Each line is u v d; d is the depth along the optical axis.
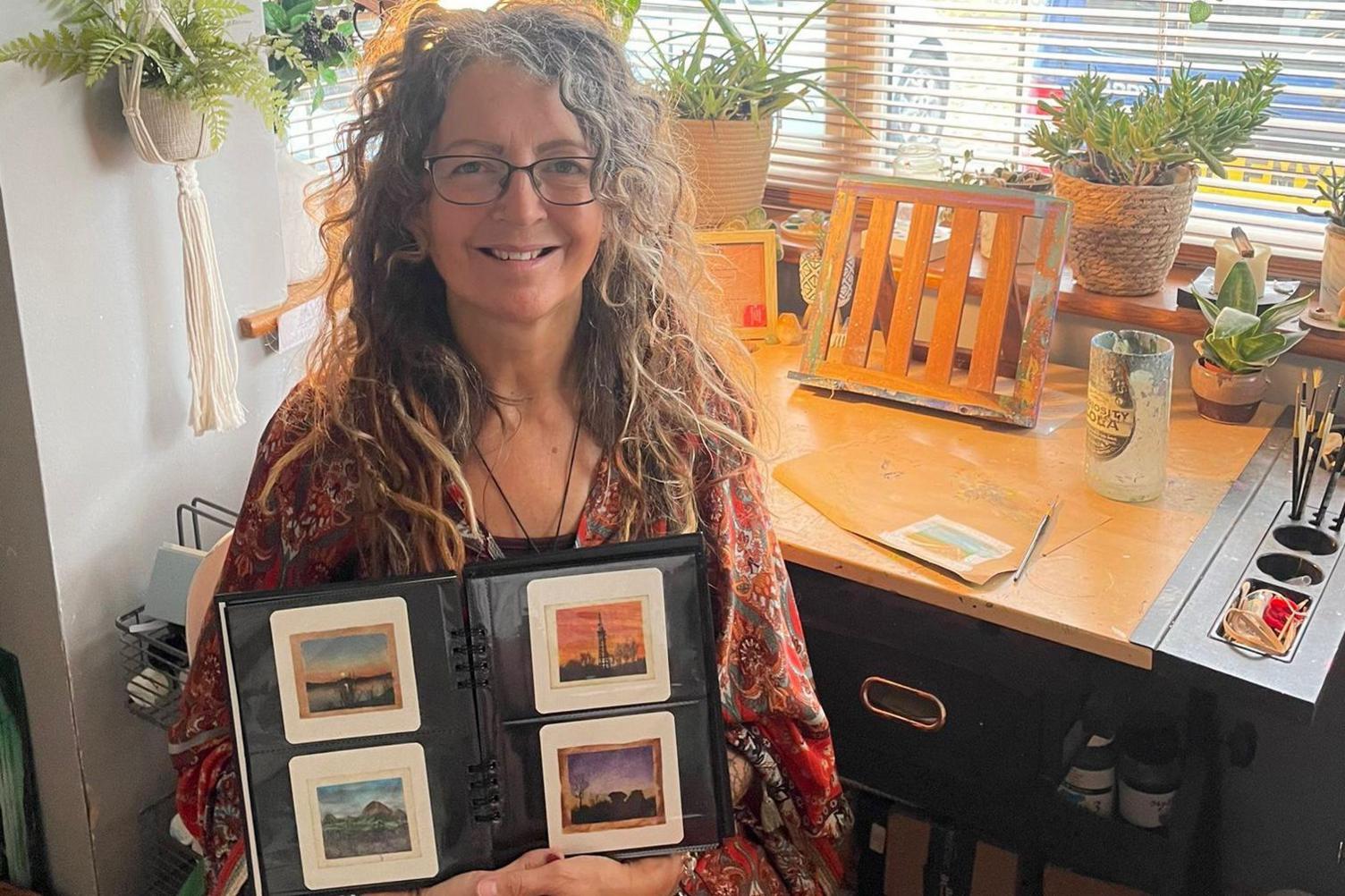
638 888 1.10
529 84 1.08
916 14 2.25
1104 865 1.54
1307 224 1.98
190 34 1.57
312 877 1.06
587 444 1.22
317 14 1.96
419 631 1.04
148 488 1.73
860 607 1.47
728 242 2.03
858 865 1.77
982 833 1.48
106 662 1.71
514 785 1.08
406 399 1.17
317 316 1.94
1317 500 1.54
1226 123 1.77
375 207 1.16
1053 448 1.70
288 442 1.20
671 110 1.45
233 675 1.03
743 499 1.27
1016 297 1.75
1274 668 1.22
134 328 1.66
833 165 2.40
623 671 1.08
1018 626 1.33
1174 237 1.87
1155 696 1.79
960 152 2.27
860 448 1.69
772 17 2.40
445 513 1.17
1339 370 1.79
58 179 1.52
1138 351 1.57
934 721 1.48
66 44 1.47
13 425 1.56
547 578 1.06
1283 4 1.90
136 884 1.85
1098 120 1.83
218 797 1.21
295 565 1.18
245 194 1.82
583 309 1.22
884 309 1.85
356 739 1.05
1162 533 1.47
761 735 1.31
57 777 1.75
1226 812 1.96
